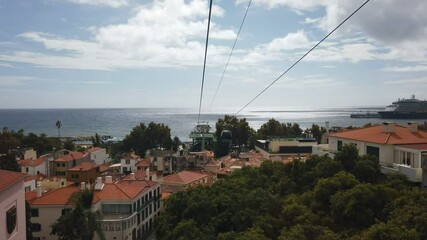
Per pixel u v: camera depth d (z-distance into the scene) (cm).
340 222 3300
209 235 3469
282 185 4334
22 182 1759
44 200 5872
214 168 10075
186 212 4050
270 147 10500
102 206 5953
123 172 10850
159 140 14912
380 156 4491
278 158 9425
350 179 3694
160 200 7381
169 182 7881
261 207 3684
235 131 14788
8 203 1589
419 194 3192
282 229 3103
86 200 4716
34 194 6500
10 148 12888
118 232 5716
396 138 4597
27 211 5347
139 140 14888
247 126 14988
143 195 6531
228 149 13912
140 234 6369
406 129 5034
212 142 14562
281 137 11838
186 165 11169
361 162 4153
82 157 10969
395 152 4397
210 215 3938
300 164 4628
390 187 3597
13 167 8888
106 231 5706
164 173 10944
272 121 14962
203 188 4756
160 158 11100
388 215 3077
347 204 3259
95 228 4575
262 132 14750
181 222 3803
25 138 14188
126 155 12325
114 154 14850
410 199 3122
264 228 3186
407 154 4188
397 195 3322
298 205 3491
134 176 8006
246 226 3541
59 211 5775
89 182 8500
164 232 4169
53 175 10144
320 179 3931
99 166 9800
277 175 4734
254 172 5225
